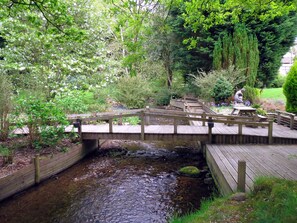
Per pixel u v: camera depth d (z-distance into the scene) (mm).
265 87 19297
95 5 13617
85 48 12375
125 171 7035
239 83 16062
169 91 21469
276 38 16672
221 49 16750
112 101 16672
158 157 8359
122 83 16531
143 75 19734
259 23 16078
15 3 5199
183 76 21406
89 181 6293
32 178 5797
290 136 8031
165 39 19594
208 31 17453
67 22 5461
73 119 8227
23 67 10508
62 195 5484
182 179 6387
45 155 6613
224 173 5145
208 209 3762
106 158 8273
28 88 11055
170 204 5047
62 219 4504
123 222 4398
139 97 17047
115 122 11617
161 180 6336
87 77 12656
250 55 16031
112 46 18703
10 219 4484
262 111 11969
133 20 5520
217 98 15148
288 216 2686
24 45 11195
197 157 8336
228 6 7098
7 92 7355
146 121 10711
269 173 5090
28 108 6918
